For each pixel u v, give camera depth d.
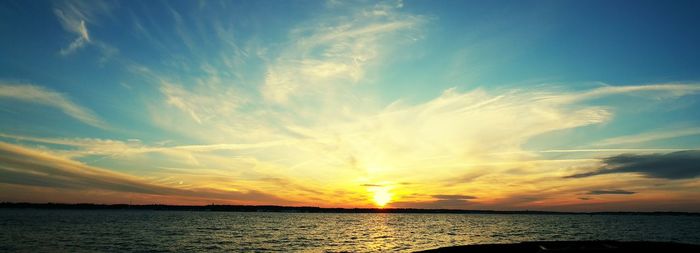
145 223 153.00
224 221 192.12
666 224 180.00
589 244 40.38
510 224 178.12
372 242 83.25
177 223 158.00
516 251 39.03
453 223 193.00
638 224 179.62
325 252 65.69
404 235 103.62
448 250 40.94
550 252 36.66
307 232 114.81
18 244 70.25
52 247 67.38
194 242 79.81
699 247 39.34
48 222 144.12
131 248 68.12
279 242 82.50
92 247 68.69
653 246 39.12
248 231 116.44
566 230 126.38
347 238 93.50
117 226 129.00
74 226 124.06
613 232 115.31
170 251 65.00
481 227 148.88
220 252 64.75
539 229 132.88
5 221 143.75
